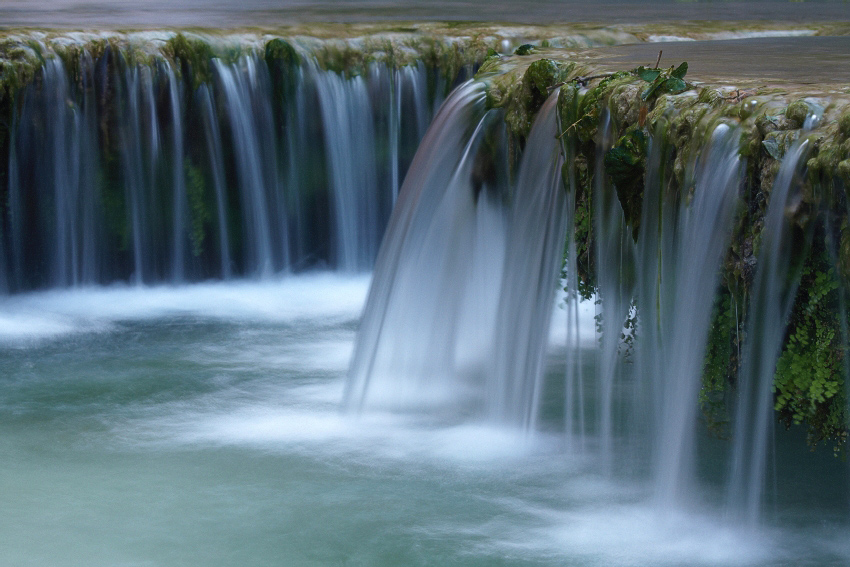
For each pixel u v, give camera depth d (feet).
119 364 26.78
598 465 19.52
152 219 35.09
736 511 16.43
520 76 22.61
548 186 21.11
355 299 34.35
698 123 16.12
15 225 33.55
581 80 20.15
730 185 15.16
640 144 17.57
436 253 23.39
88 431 21.84
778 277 14.47
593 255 19.69
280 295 34.73
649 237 17.56
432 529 17.03
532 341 21.18
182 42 34.45
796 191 14.02
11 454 20.49
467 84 23.85
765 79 18.33
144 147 34.45
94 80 33.60
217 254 35.99
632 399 22.75
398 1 57.36
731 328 15.58
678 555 15.96
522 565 15.75
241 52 35.14
